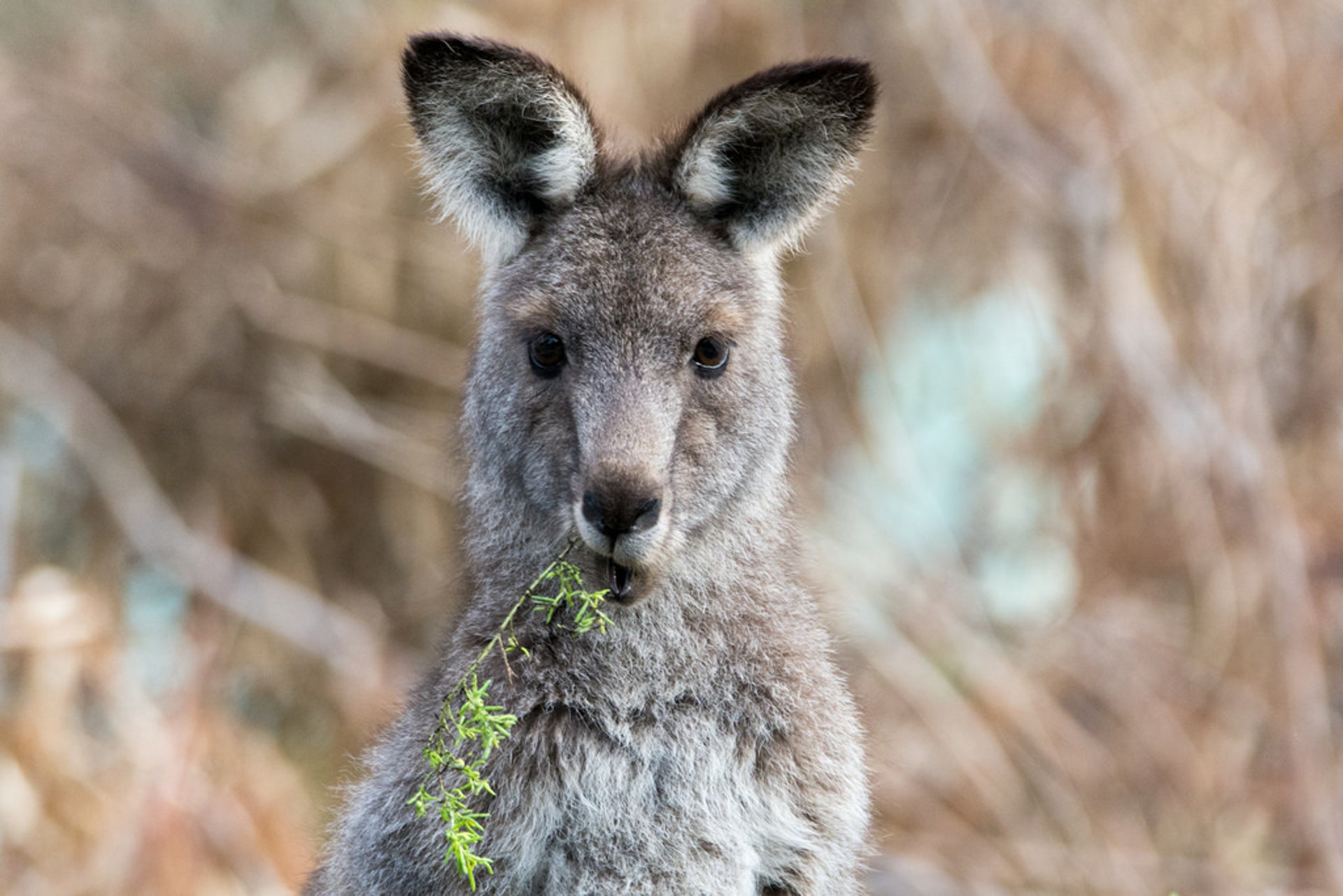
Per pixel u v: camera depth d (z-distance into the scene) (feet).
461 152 24.03
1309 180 46.83
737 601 23.30
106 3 54.85
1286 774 42.75
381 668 47.67
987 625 46.42
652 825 22.45
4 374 49.73
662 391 22.45
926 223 49.24
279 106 51.72
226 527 50.62
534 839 22.21
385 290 50.90
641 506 21.54
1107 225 46.16
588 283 22.88
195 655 45.39
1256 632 43.83
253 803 40.93
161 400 51.39
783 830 22.80
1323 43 47.16
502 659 22.50
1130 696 44.19
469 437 24.54
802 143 24.12
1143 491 45.57
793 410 25.14
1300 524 45.39
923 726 43.34
